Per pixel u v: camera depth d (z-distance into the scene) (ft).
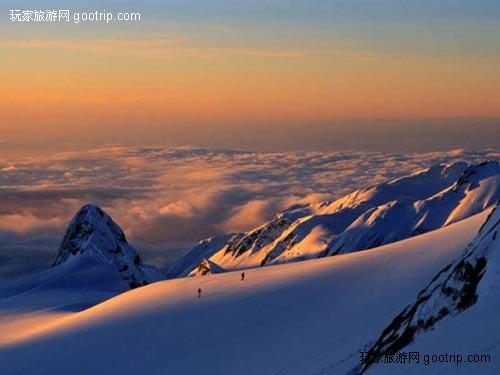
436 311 188.65
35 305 564.71
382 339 208.95
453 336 161.79
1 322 479.41
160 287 407.85
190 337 300.81
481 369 136.98
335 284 314.96
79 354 311.47
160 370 276.62
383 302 263.08
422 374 149.48
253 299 326.65
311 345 245.86
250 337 279.49
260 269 400.88
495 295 170.91
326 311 280.51
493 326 153.79
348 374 203.10
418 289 264.72
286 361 242.17
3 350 342.64
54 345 331.57
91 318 375.45
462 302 182.91
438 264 286.05
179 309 342.44
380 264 318.04
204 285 383.65
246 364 253.03
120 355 299.99
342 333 247.50
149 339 311.27
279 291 329.52
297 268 374.63
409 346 180.75
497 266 179.32
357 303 277.03
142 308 362.74
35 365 307.78
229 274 400.88
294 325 277.85
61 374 293.02
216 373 256.73
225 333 295.07
